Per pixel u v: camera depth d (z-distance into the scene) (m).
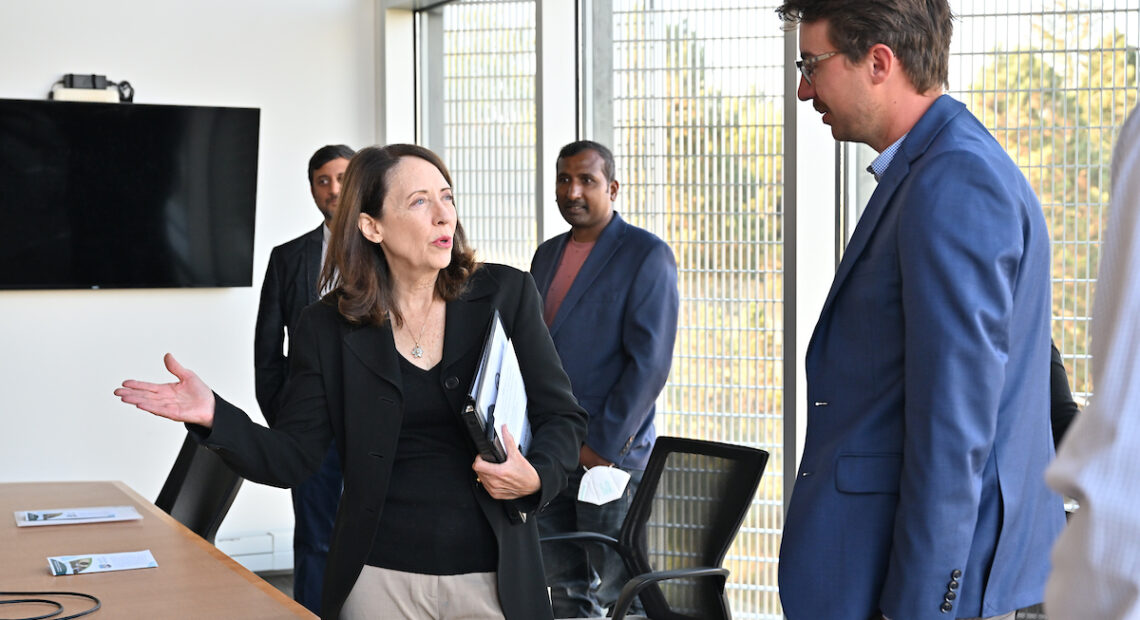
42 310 5.61
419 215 2.08
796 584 1.96
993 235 1.76
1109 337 0.89
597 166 3.91
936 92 1.93
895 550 1.81
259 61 5.97
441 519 2.09
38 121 5.48
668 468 3.09
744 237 4.36
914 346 1.77
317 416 2.16
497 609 2.10
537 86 4.99
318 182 4.46
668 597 3.02
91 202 5.60
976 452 1.74
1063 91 3.30
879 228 1.92
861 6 1.88
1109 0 3.21
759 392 4.30
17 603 2.15
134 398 1.94
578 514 3.81
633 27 4.72
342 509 2.15
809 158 3.82
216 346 5.90
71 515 2.99
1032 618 2.44
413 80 6.12
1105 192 3.23
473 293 2.18
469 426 1.89
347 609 2.12
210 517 3.25
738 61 4.37
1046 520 1.93
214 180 5.79
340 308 2.12
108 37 5.68
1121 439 0.85
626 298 3.81
